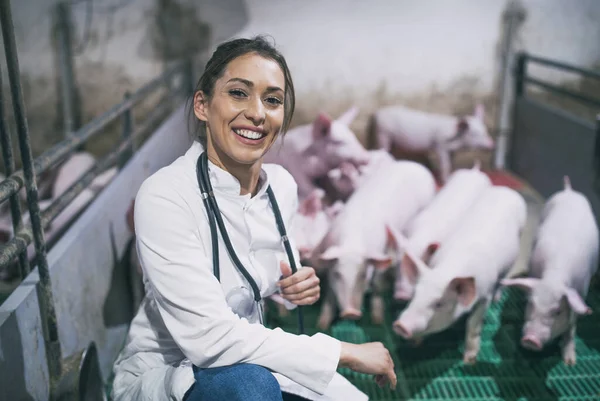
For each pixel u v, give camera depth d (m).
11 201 1.57
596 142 2.81
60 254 1.79
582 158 3.27
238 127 1.13
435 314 2.07
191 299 1.08
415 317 2.05
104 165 2.44
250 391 1.04
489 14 4.35
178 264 1.09
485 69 4.45
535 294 2.11
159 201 1.12
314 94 4.54
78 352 1.64
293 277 1.23
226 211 1.19
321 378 1.08
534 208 3.65
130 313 2.45
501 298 2.66
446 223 2.61
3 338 1.33
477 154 4.59
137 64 4.50
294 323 2.47
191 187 1.17
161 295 1.10
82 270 1.95
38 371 1.51
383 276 2.56
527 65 4.42
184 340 1.08
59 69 4.46
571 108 4.54
